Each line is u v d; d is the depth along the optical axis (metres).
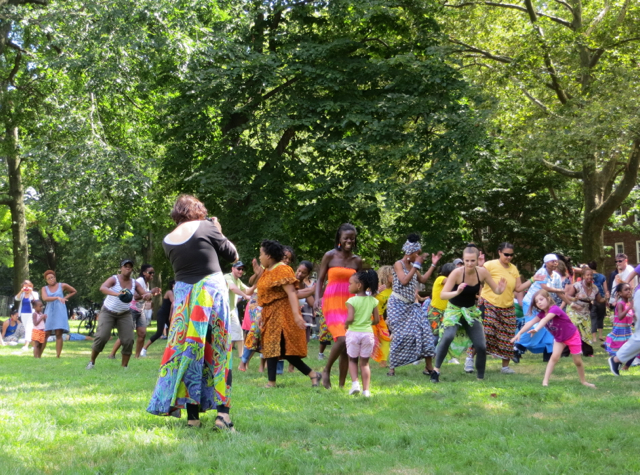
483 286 10.17
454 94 20.31
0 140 27.14
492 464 4.26
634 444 4.87
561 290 12.08
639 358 11.02
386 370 10.53
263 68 19.66
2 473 3.96
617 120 18.97
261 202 19.77
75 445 4.79
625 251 43.75
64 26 19.25
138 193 19.56
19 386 8.54
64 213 19.42
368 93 20.73
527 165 21.14
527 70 22.23
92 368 11.27
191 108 19.95
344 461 4.39
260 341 10.18
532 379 9.13
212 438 5.02
